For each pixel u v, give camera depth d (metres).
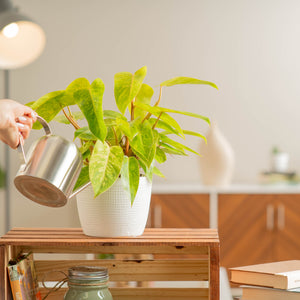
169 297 1.58
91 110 1.32
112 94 4.06
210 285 1.42
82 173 1.48
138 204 1.50
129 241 1.43
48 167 1.28
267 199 3.63
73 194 1.39
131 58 4.07
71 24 4.06
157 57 4.08
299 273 1.52
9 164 4.02
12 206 4.02
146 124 1.47
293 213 3.64
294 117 4.13
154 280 1.58
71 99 1.43
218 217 3.63
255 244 3.64
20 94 4.05
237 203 3.63
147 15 4.08
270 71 4.11
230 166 3.70
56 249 1.57
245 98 4.11
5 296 1.40
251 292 1.55
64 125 3.93
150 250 1.57
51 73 4.06
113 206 1.47
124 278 1.59
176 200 3.61
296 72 4.12
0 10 3.64
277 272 1.52
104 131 1.30
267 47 4.11
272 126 4.12
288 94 4.12
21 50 3.48
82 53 4.06
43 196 1.34
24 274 1.44
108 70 4.07
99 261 1.59
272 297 1.51
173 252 1.58
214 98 4.10
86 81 1.36
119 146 1.44
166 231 1.62
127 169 1.44
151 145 1.44
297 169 4.13
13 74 4.05
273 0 4.10
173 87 4.07
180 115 4.08
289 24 4.10
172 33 4.08
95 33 4.07
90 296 1.38
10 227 4.01
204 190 3.61
